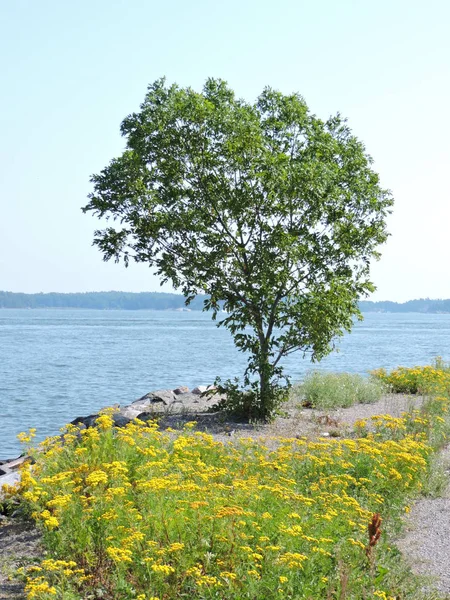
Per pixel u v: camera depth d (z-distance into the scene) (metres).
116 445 8.45
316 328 14.30
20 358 44.59
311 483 8.46
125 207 14.81
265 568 5.60
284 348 15.22
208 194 14.73
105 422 8.66
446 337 86.12
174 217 14.69
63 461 8.24
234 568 5.64
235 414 15.00
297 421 14.49
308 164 14.35
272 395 14.72
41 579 5.97
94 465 7.93
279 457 8.84
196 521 6.07
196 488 6.53
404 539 7.57
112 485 7.14
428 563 6.87
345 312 14.57
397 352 53.19
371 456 8.88
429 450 10.44
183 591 5.63
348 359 44.97
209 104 14.51
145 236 14.78
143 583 5.67
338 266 15.09
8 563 6.63
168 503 6.29
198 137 14.63
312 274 14.87
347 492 8.23
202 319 187.38
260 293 14.33
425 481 9.36
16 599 5.88
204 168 14.80
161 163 14.81
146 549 5.84
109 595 5.83
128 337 77.12
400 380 20.36
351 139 15.92
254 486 7.07
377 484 8.38
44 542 6.57
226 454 9.37
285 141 15.55
